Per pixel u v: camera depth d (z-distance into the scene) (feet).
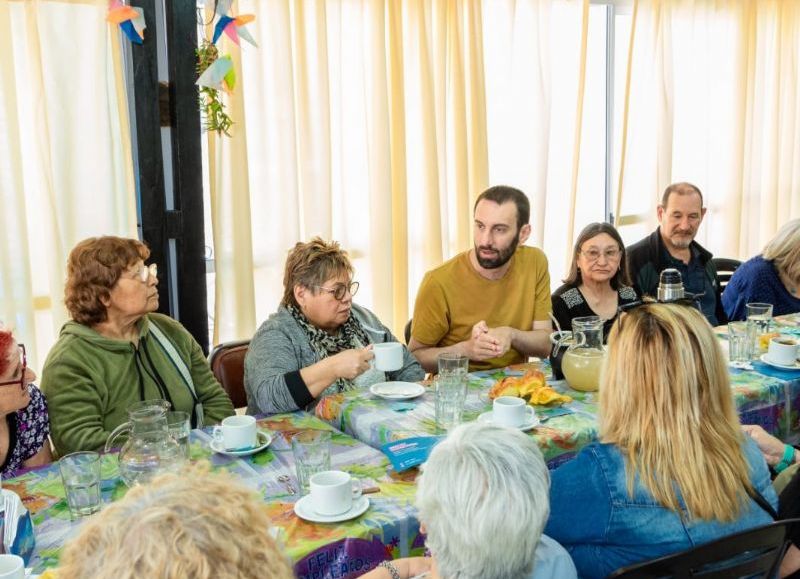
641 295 10.60
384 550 4.60
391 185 11.67
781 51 16.61
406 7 11.66
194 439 6.08
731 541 4.11
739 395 6.97
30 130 9.04
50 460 6.54
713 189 16.40
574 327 7.38
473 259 9.08
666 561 4.04
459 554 3.34
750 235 17.06
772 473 6.38
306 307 7.51
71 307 6.97
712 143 16.20
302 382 6.78
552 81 13.57
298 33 10.55
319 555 4.34
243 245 10.41
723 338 9.12
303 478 5.08
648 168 15.12
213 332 10.62
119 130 9.41
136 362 7.16
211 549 2.27
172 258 10.12
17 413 6.10
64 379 6.64
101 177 9.34
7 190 8.79
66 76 9.01
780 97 16.83
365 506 4.77
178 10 9.35
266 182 10.60
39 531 4.61
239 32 8.95
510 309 9.15
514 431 3.60
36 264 9.32
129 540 2.26
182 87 9.55
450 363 6.41
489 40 12.69
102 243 6.96
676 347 4.37
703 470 4.29
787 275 10.74
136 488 2.58
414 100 11.87
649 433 4.35
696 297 9.21
